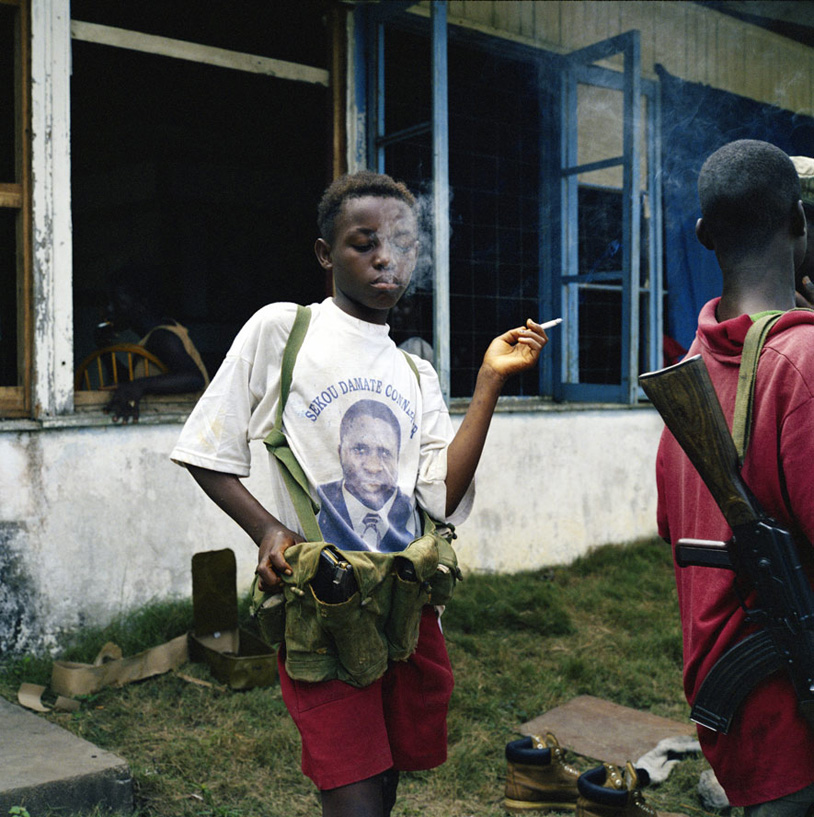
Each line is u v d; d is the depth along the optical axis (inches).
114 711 121.9
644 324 227.8
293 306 66.7
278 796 102.2
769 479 53.3
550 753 99.3
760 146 58.1
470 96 213.2
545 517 202.8
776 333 54.4
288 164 299.4
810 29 267.4
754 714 54.1
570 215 224.4
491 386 67.8
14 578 138.6
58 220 144.3
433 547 63.8
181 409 163.5
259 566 61.2
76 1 191.9
